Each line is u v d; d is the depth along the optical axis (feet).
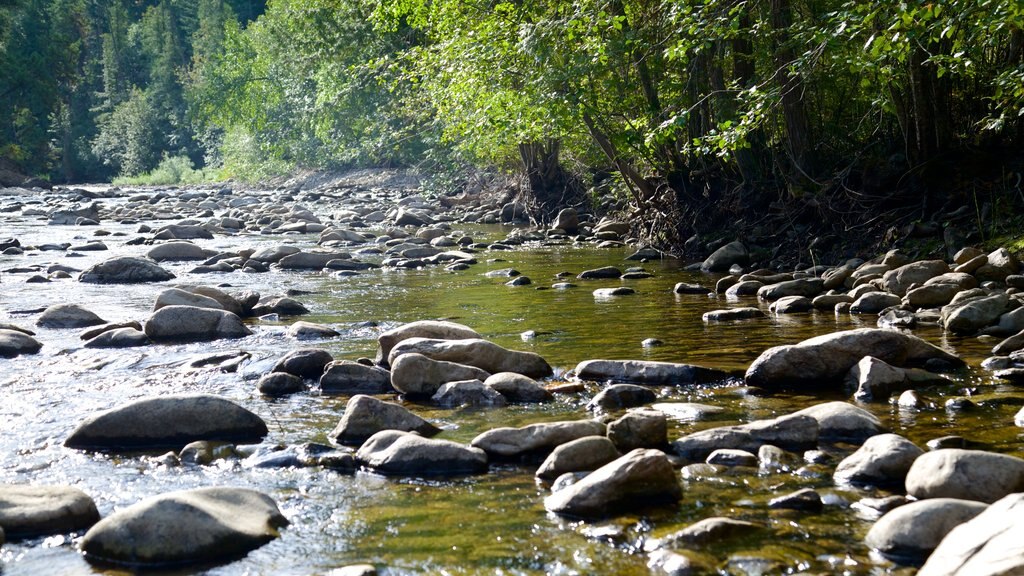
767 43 44.01
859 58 32.50
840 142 47.67
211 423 17.17
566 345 25.62
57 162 232.94
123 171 238.07
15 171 176.35
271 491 14.40
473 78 50.57
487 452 15.85
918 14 28.27
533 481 14.61
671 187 51.60
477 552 11.89
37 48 222.48
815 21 40.75
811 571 10.96
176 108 250.37
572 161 76.64
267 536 12.50
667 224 52.19
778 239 45.93
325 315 32.27
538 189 78.02
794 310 31.07
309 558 11.89
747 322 28.89
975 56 33.78
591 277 41.73
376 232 69.46
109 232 68.13
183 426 17.07
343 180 132.98
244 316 32.45
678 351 24.34
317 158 137.80
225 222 74.38
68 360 24.59
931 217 41.27
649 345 25.26
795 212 45.68
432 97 63.62
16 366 23.89
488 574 11.22
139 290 38.83
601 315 30.94
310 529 12.84
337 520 13.15
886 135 45.42
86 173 243.40
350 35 103.14
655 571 11.14
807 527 12.28
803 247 44.27
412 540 12.35
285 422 18.30
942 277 30.68
